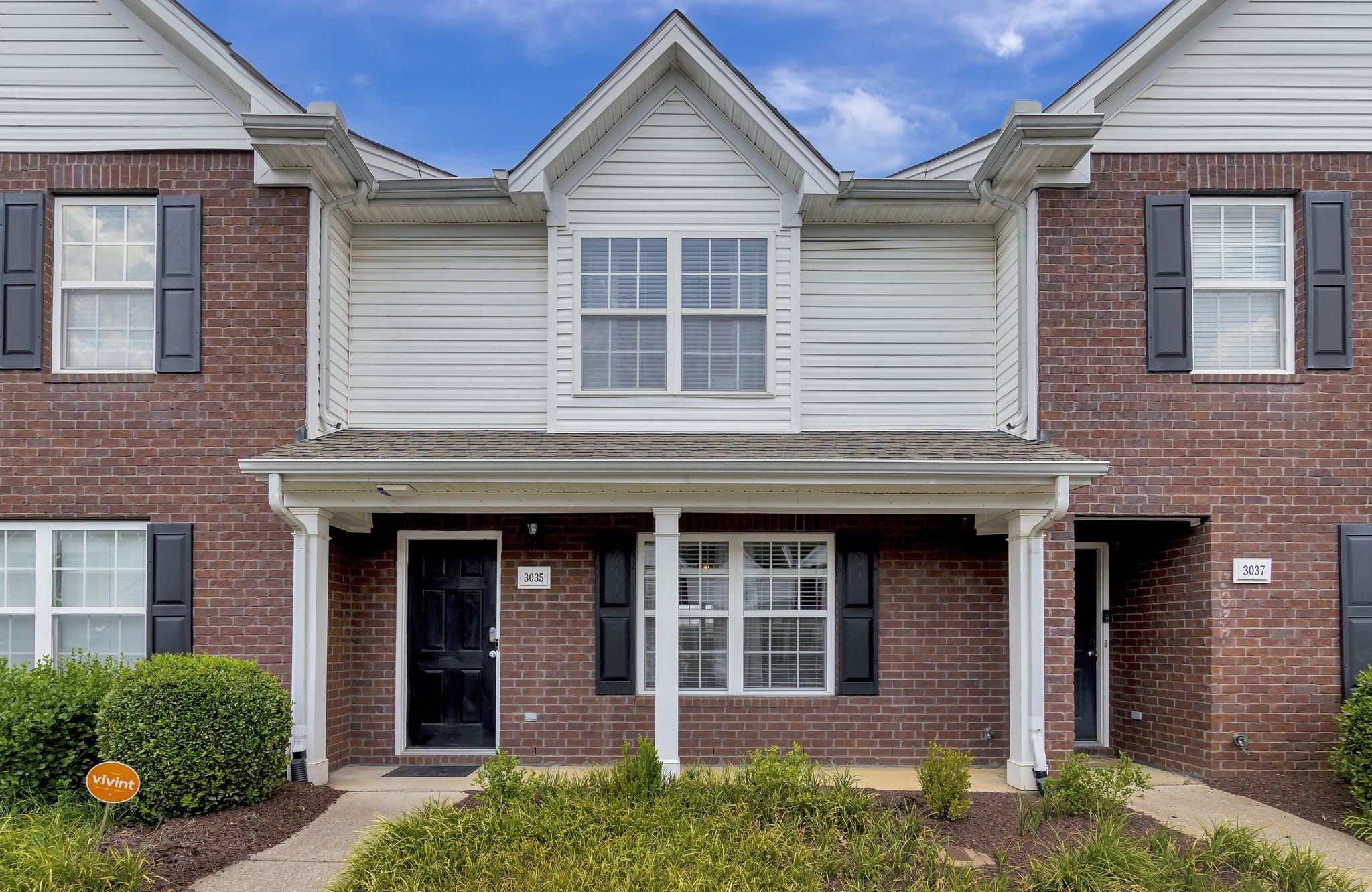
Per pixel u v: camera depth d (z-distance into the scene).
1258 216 8.04
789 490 7.18
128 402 7.67
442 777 7.68
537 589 8.40
